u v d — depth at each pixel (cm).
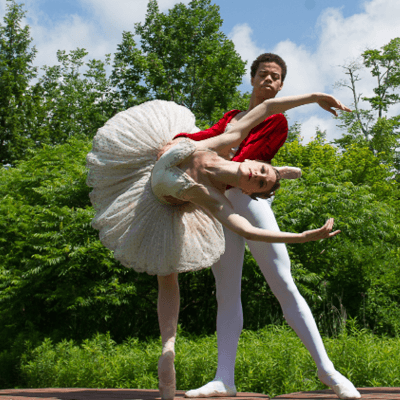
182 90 2262
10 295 805
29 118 2753
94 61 2420
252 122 208
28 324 820
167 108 245
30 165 1029
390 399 219
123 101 2288
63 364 628
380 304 965
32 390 336
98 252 778
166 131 230
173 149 203
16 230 876
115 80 2248
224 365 270
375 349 518
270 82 292
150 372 551
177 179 195
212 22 2298
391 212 1050
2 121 2702
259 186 193
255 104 298
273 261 276
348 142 3073
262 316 888
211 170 198
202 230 229
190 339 734
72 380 580
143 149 224
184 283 952
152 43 2309
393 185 1917
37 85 2889
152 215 221
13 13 2842
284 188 911
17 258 856
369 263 932
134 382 537
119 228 223
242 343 594
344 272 949
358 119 3148
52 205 864
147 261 223
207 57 2152
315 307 873
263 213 282
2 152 2658
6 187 1051
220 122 257
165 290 232
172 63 2239
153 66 2164
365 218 920
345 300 938
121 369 566
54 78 2955
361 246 936
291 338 565
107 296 791
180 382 497
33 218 880
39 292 840
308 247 900
